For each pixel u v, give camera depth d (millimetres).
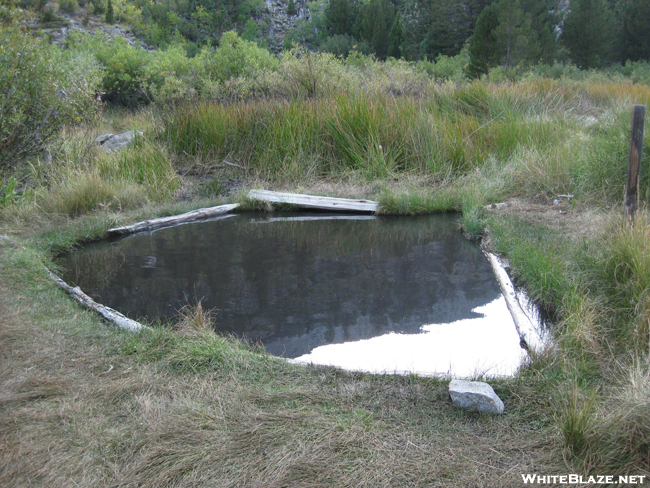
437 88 11430
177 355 2967
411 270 4945
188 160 8922
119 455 2168
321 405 2549
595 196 6055
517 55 20875
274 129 8695
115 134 10117
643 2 29562
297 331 3676
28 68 6531
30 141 6742
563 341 3145
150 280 4691
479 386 2617
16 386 2637
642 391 2410
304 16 47219
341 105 8875
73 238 5691
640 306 3174
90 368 2855
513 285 4410
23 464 2086
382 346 3445
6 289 3895
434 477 2057
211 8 43844
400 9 44531
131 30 33312
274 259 5285
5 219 6066
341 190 7707
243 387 2693
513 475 2072
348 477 2047
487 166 7812
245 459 2135
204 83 12094
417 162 8250
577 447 2178
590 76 19391
